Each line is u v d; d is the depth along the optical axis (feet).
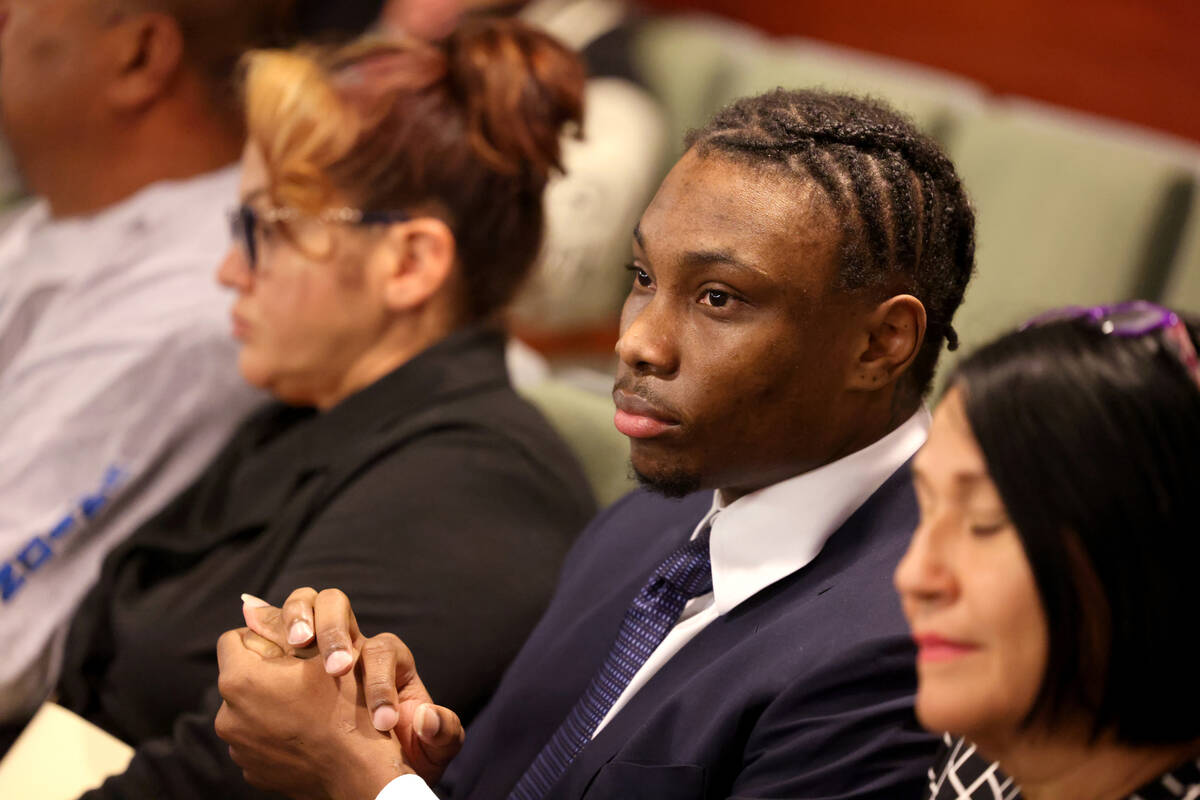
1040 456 3.72
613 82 19.21
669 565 6.40
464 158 8.53
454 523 7.88
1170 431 3.65
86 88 10.62
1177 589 3.63
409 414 8.51
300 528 8.39
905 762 5.18
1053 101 20.97
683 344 5.43
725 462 5.59
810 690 5.28
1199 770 3.94
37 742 8.26
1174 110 19.65
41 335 10.75
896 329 5.41
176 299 10.27
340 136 8.39
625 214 17.62
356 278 8.66
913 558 3.98
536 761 6.33
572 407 9.98
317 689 6.03
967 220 5.66
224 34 10.61
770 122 5.48
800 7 23.54
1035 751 3.99
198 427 10.15
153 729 8.57
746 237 5.23
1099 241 14.96
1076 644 3.74
